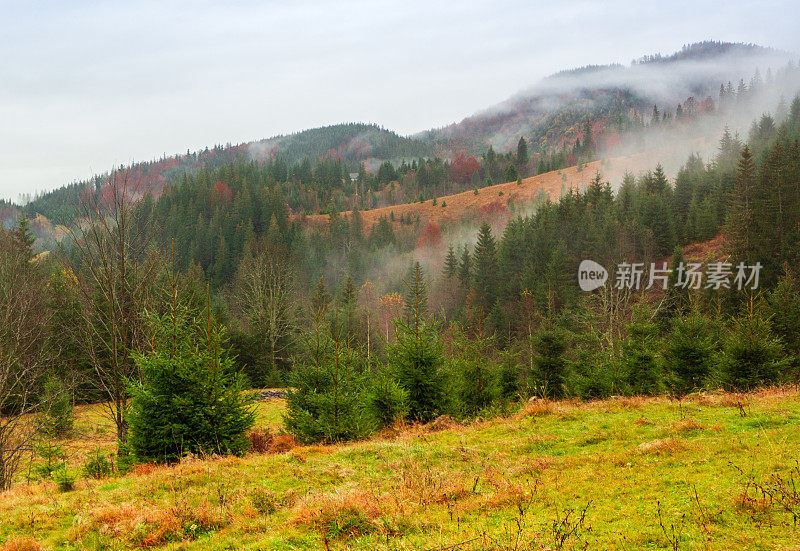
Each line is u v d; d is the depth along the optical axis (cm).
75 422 3591
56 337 3512
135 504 1173
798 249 6094
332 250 15025
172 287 1966
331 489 1218
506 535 781
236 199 16462
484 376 2484
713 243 8350
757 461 1029
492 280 8988
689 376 2878
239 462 1516
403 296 9475
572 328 5494
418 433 1881
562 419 1828
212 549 916
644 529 748
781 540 651
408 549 770
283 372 5331
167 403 1714
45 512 1172
